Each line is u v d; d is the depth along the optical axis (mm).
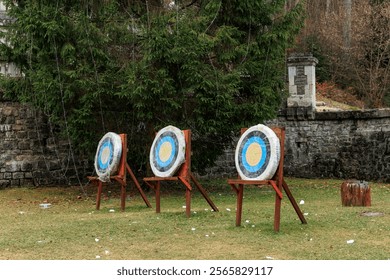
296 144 18719
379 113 17250
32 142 15781
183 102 12961
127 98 12672
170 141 9578
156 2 14117
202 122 12844
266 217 9141
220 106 12789
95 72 12336
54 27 12062
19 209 11312
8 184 15367
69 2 13039
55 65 12672
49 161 15938
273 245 6820
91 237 7598
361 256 6133
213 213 9680
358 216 8992
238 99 13938
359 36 26859
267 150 7715
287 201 12008
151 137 13516
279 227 7875
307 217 9008
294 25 13883
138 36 13078
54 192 14547
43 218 9766
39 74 12305
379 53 26547
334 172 18141
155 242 7172
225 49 13172
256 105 13188
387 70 26000
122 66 12781
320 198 12859
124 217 9414
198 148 14375
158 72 12273
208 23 13383
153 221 8828
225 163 18578
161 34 12219
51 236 7723
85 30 12359
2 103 15438
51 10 12383
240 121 13359
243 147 8109
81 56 12656
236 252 6469
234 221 8711
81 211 10789
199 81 12414
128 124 13734
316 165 18438
